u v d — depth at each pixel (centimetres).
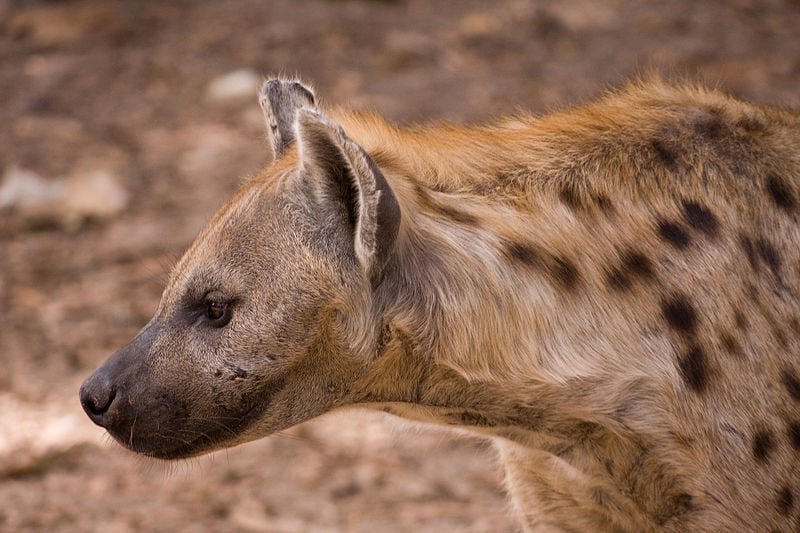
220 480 1384
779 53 2539
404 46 2645
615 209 869
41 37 2825
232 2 2986
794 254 887
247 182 902
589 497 909
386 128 896
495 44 2662
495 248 836
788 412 859
